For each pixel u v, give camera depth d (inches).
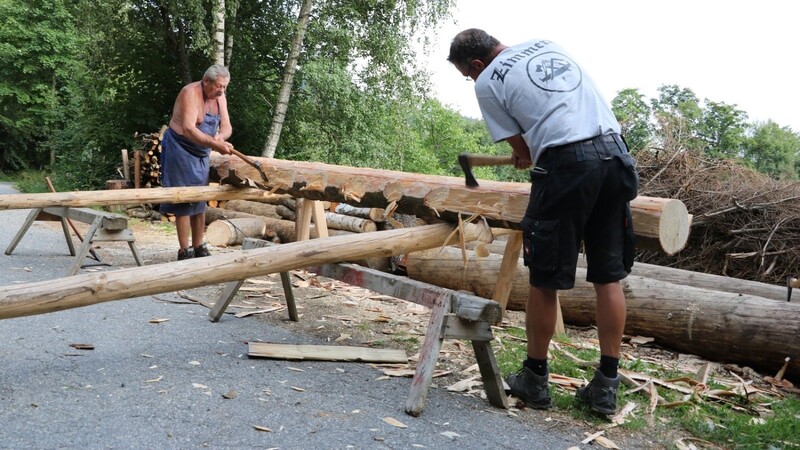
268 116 640.4
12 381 119.4
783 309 165.2
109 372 128.0
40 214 266.5
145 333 158.1
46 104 1063.0
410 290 130.1
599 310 121.0
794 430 125.6
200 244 244.1
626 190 114.8
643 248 123.6
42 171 1112.8
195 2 517.3
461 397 130.1
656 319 183.6
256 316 186.4
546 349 125.2
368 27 591.5
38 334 150.7
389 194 163.3
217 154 238.1
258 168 212.1
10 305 96.7
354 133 601.6
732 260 269.7
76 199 210.4
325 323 184.4
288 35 594.9
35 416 104.7
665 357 178.5
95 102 602.9
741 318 168.9
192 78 624.7
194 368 134.2
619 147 114.3
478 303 119.0
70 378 123.1
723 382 157.6
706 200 280.1
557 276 114.7
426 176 158.6
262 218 341.4
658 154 322.7
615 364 122.3
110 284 104.8
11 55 1046.4
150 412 109.4
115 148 597.0
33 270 229.9
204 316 179.9
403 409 119.9
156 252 287.9
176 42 593.0
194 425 105.7
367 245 135.3
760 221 266.4
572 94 114.6
